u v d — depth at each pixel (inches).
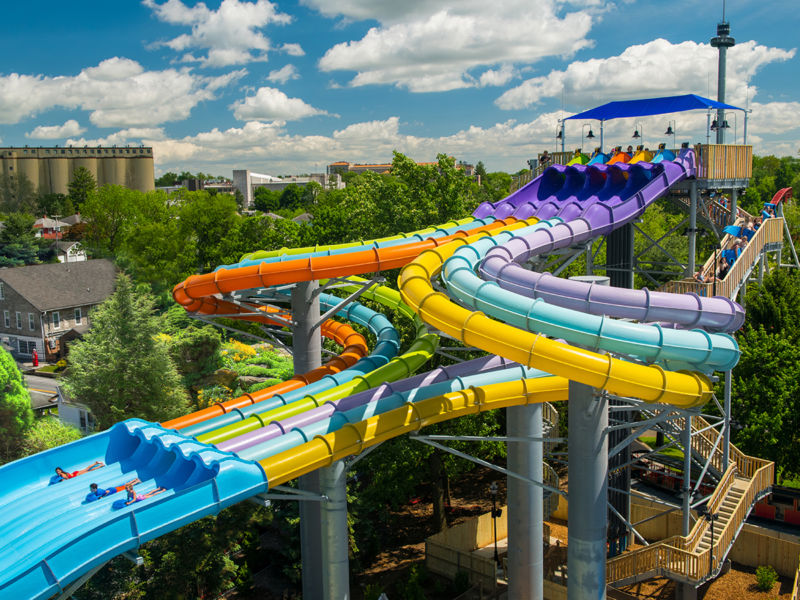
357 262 1119.0
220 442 908.0
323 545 941.2
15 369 1646.2
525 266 1097.4
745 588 1218.6
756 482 1333.7
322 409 936.9
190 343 2425.0
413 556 1449.3
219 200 4060.0
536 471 1056.2
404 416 897.5
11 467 857.5
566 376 740.0
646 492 1569.9
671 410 828.6
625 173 1283.2
